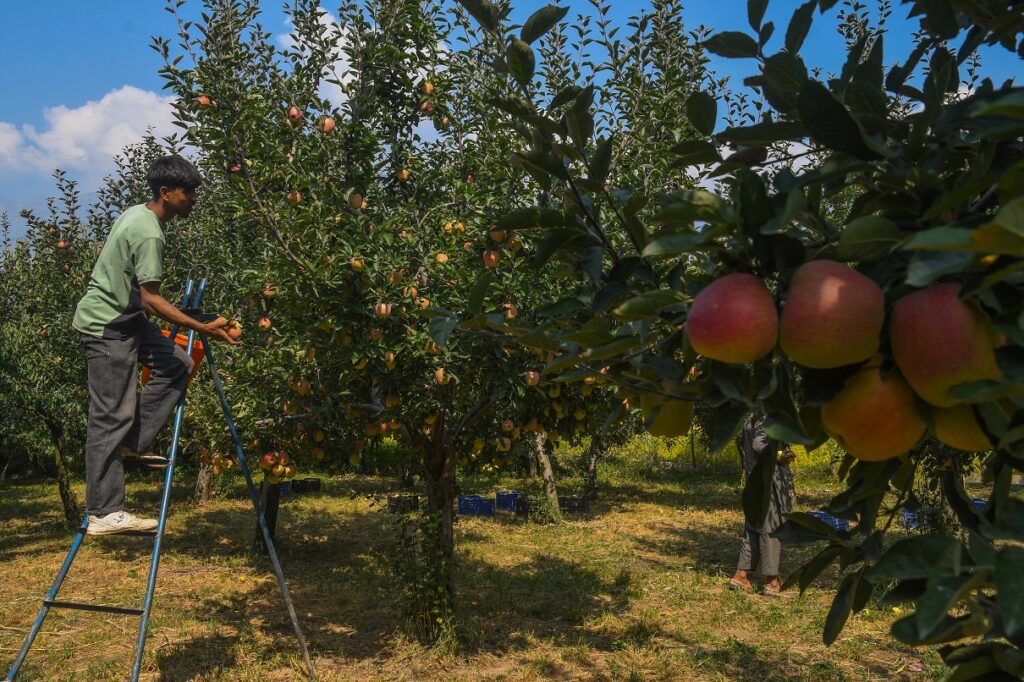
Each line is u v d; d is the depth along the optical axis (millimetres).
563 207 1688
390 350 5535
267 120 5770
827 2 1422
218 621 7719
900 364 967
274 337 6754
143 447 4395
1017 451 972
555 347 1460
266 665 6449
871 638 6926
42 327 12555
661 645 6852
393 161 6500
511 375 5684
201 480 16406
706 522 14414
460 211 6203
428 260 5570
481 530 13227
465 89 6285
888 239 999
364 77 6137
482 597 8539
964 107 1091
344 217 5746
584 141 1447
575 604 8250
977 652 986
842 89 1324
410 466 7402
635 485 20312
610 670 6273
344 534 12852
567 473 22500
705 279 1303
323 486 19156
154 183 4398
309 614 8008
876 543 1304
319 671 6301
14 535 12781
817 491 18438
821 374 1032
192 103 5457
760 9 1361
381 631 7391
